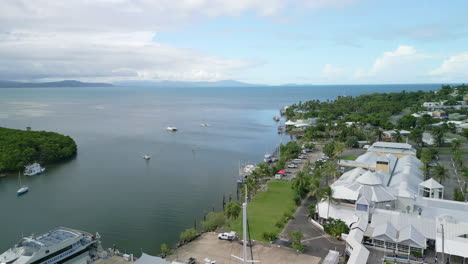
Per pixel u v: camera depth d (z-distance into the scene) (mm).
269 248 98375
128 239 113938
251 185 146750
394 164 161875
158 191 163625
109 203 148125
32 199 154625
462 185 152125
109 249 99938
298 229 110688
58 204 147750
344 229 103188
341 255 92375
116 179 184750
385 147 185750
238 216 125062
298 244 95938
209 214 117938
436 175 143250
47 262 81562
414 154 176875
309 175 155125
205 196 155875
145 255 86750
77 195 159000
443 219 95250
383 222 98000
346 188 113688
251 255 94188
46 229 123062
